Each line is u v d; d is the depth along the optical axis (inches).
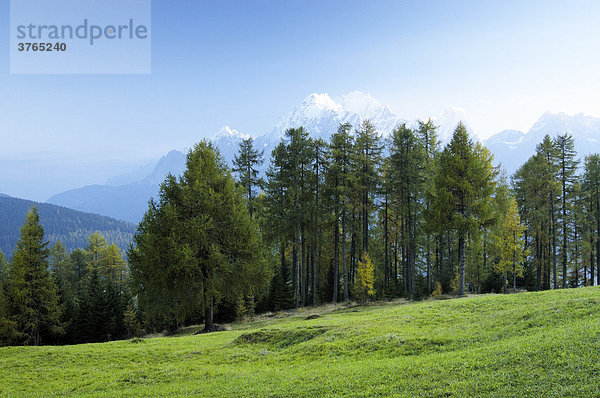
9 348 877.8
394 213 1872.5
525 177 1866.4
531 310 643.5
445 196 1253.1
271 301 1871.3
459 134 1294.3
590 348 392.8
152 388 568.7
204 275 1152.8
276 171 1673.2
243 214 1185.4
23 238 1526.8
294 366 605.3
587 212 1809.8
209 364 700.7
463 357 466.0
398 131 1663.4
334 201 1604.3
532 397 325.4
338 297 1836.9
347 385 445.7
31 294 1521.9
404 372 453.1
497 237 1534.2
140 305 1138.7
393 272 2135.8
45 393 593.3
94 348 886.4
